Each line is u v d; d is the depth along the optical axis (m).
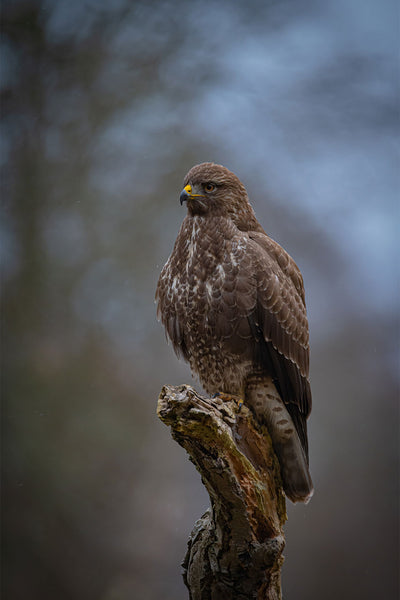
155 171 20.00
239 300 6.22
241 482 4.91
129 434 15.95
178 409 4.55
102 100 19.70
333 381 23.09
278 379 6.35
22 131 18.23
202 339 6.38
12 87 18.38
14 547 13.77
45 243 17.62
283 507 5.80
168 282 6.64
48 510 14.34
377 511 21.86
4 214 17.48
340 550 21.05
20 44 18.58
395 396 23.53
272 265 6.43
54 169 18.41
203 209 6.61
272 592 5.14
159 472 16.39
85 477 15.07
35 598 13.61
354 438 22.83
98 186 19.02
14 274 16.98
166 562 15.45
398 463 22.72
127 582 14.60
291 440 6.10
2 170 17.75
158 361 17.55
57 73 19.16
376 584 20.39
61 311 16.92
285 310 6.39
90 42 19.94
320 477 22.25
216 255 6.37
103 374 16.52
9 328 16.23
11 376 15.52
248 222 6.81
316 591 20.14
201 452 4.73
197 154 20.45
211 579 5.19
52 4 18.53
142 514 15.65
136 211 19.05
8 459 14.45
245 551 5.02
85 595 14.02
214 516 5.02
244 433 6.02
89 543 14.58
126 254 18.28
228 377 6.34
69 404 15.71
